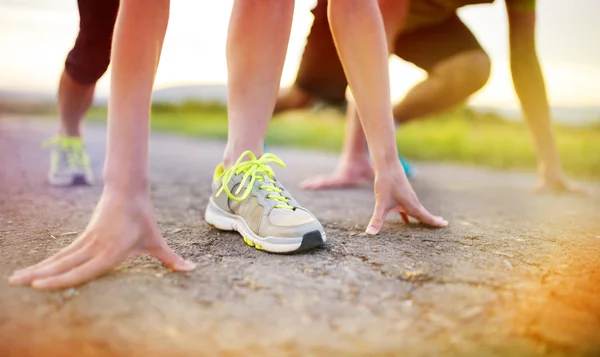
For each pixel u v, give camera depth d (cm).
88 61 205
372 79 151
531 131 277
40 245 138
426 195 256
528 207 222
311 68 264
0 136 427
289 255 134
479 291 109
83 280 108
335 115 634
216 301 102
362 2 147
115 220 112
